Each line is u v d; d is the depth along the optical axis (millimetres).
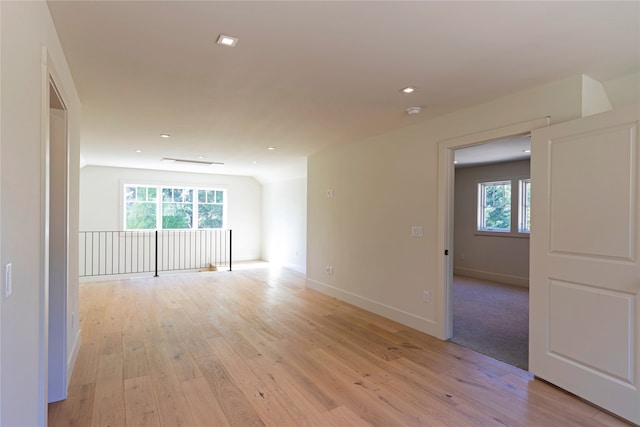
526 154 5438
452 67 2412
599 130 2229
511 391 2465
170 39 2047
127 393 2393
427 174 3664
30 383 1358
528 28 1913
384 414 2180
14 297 1169
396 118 3596
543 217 2568
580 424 2076
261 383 2559
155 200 8445
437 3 1686
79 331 3205
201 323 3943
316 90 2854
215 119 3688
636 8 1718
